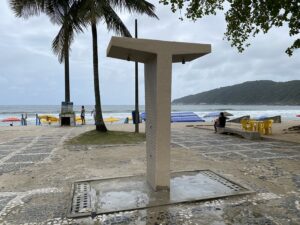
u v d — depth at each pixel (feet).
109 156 26.63
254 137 39.75
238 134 42.83
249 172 19.97
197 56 15.67
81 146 33.06
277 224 11.50
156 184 15.38
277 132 48.08
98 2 35.17
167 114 15.08
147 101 16.60
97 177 18.83
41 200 14.60
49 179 18.62
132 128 59.36
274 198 14.46
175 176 18.52
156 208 13.20
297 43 31.99
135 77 44.62
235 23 32.55
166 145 15.31
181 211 12.85
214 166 22.03
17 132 52.34
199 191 15.28
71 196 14.83
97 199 14.33
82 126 67.51
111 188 16.03
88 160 24.82
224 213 12.62
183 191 15.29
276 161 23.88
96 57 40.86
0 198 14.98
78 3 38.34
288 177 18.54
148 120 16.55
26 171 20.97
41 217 12.47
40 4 39.37
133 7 38.55
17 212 13.05
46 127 64.23
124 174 19.61
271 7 27.58
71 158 25.89
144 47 14.19
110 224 11.69
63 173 20.18
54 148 32.14
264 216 12.28
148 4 39.78
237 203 13.78
